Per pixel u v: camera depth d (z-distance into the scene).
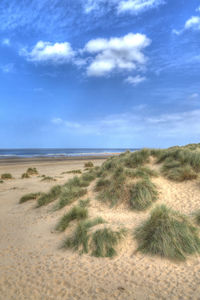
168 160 9.39
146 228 4.60
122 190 7.21
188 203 6.41
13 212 8.10
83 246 4.43
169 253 3.93
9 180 16.77
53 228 5.88
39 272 3.71
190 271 3.47
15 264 4.05
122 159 10.80
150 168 9.09
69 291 3.15
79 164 32.06
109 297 2.96
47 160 42.59
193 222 5.07
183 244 4.07
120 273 3.54
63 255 4.31
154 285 3.17
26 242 5.12
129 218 5.84
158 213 4.79
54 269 3.79
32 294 3.13
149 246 4.16
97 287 3.21
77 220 5.75
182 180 7.95
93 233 4.65
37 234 5.59
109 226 4.93
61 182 13.80
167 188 7.59
